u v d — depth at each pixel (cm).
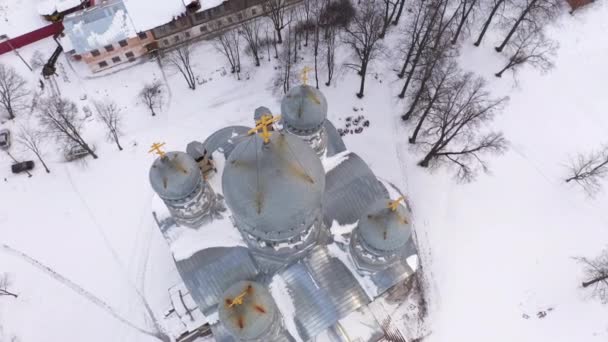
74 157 6106
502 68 6600
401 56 6744
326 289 4100
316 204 3338
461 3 6294
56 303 5241
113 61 6888
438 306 5041
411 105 6091
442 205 5619
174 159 3834
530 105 6291
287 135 3250
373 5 6494
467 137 5984
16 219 5766
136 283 5328
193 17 6794
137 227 5656
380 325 4494
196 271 4191
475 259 5288
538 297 5059
